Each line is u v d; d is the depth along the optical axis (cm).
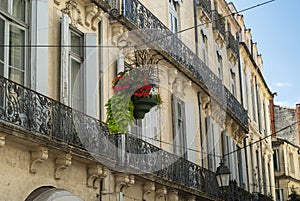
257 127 3316
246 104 3105
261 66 3888
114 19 1589
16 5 1267
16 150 1166
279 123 4775
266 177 3403
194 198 1905
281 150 4134
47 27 1317
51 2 1358
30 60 1270
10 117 1126
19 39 1265
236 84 2914
